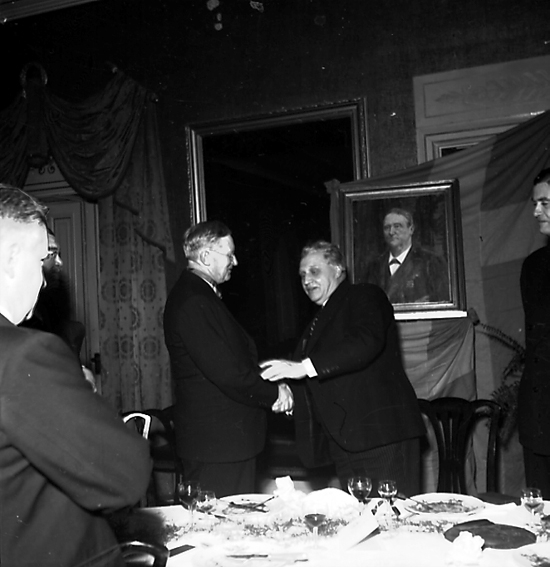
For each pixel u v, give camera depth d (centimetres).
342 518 204
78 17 539
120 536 197
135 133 511
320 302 328
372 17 463
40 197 563
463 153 434
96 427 116
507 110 431
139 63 523
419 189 442
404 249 443
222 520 213
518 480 416
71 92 541
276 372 296
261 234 489
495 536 184
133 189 510
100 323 520
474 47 439
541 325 317
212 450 299
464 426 334
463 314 429
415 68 453
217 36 503
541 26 425
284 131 488
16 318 129
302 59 481
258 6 493
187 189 509
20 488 116
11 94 555
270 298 484
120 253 518
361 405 298
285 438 435
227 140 502
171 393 505
